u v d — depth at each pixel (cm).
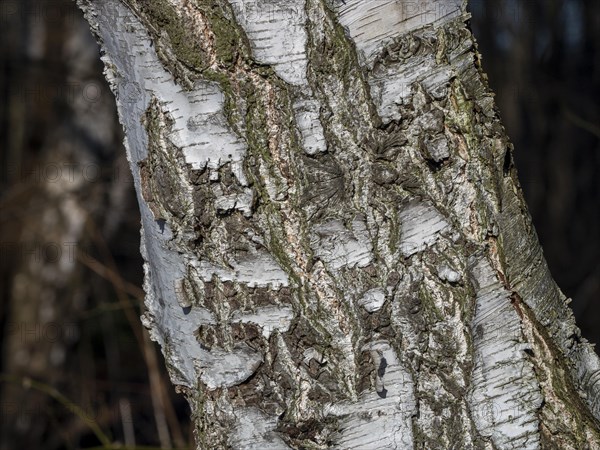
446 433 127
